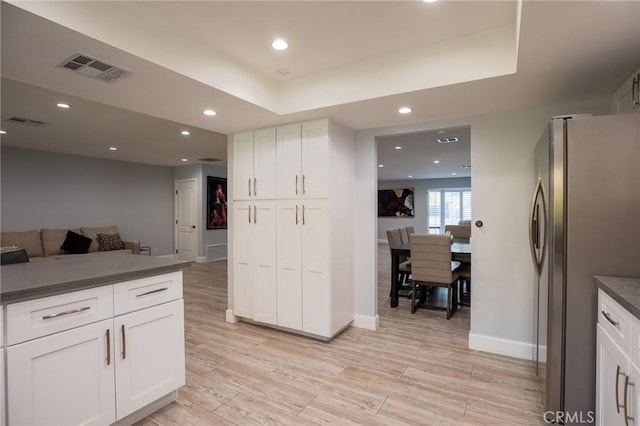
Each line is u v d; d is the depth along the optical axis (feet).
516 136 8.95
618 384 4.33
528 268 8.86
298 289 10.39
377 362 8.75
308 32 6.72
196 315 12.75
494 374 8.07
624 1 4.34
